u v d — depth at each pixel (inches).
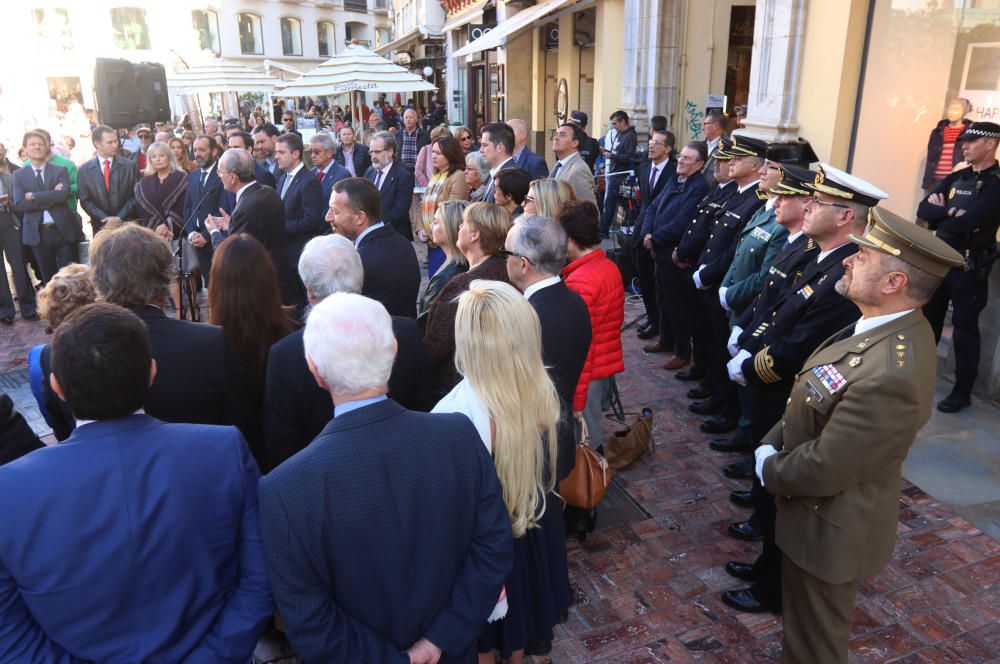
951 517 134.9
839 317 104.0
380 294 137.3
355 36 1541.6
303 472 54.8
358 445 56.4
